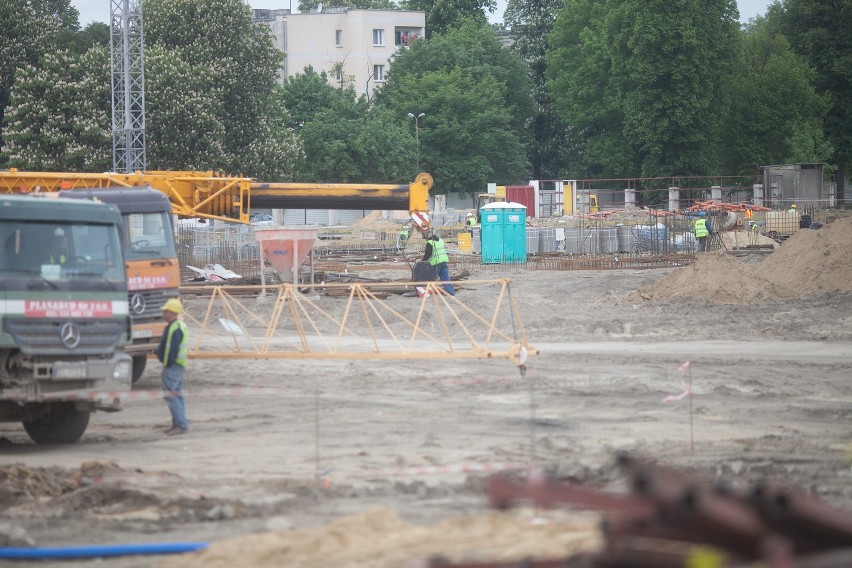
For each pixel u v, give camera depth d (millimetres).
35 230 31984
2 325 30875
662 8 176875
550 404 38125
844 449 29391
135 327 42906
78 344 32188
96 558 19406
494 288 80375
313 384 44188
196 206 61625
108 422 36938
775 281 73562
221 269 87938
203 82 141625
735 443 30297
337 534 19328
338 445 31219
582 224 127062
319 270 89312
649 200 185125
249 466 28391
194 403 40219
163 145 138375
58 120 133500
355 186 66188
